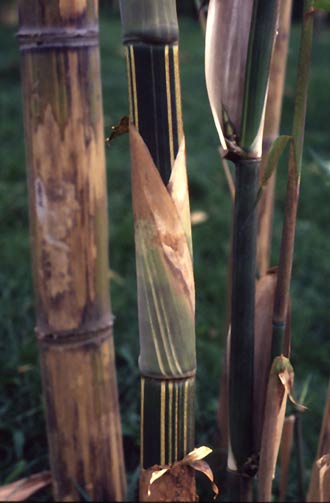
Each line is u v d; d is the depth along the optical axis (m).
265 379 0.67
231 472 0.69
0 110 3.33
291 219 0.62
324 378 1.33
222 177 2.44
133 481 0.95
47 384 0.85
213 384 1.25
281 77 0.79
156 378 0.62
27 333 1.41
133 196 0.60
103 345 0.84
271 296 0.67
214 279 1.68
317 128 3.24
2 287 1.60
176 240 0.60
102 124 0.79
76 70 0.75
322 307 1.61
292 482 1.04
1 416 1.18
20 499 0.88
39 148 0.77
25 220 2.07
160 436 0.63
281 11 0.78
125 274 1.73
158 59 0.58
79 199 0.78
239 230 0.63
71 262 0.80
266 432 0.64
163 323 0.61
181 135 0.59
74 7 0.74
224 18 0.59
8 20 7.34
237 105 0.60
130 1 0.57
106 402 0.86
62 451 0.86
